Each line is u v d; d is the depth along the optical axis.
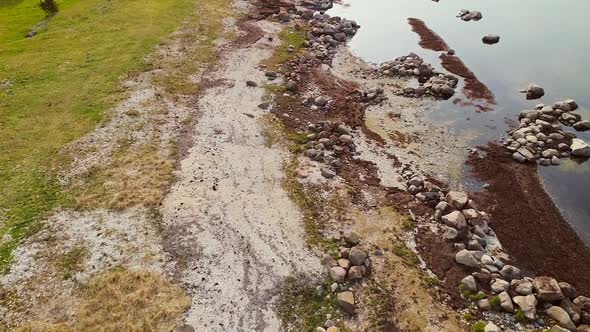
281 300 25.06
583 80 47.56
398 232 29.84
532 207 32.56
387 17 65.50
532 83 47.44
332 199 32.38
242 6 66.06
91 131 38.72
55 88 45.09
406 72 49.62
